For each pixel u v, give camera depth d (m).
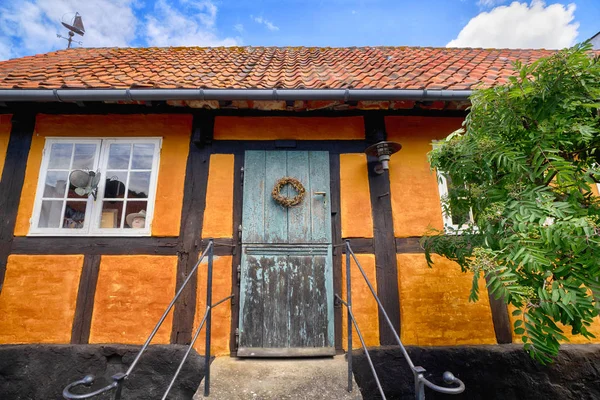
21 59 4.92
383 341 3.35
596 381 3.21
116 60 4.86
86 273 3.40
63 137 3.72
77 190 3.50
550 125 2.06
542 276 1.93
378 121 3.88
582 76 1.96
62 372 3.15
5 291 3.31
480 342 3.36
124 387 3.16
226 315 3.37
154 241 3.51
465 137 2.29
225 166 3.74
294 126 3.87
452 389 1.34
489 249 1.96
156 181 3.66
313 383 2.76
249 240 3.53
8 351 3.16
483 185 2.28
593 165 2.24
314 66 4.86
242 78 3.93
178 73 4.14
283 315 3.38
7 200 3.55
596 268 1.80
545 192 1.99
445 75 4.05
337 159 3.82
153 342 3.28
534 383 3.22
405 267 3.51
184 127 3.81
